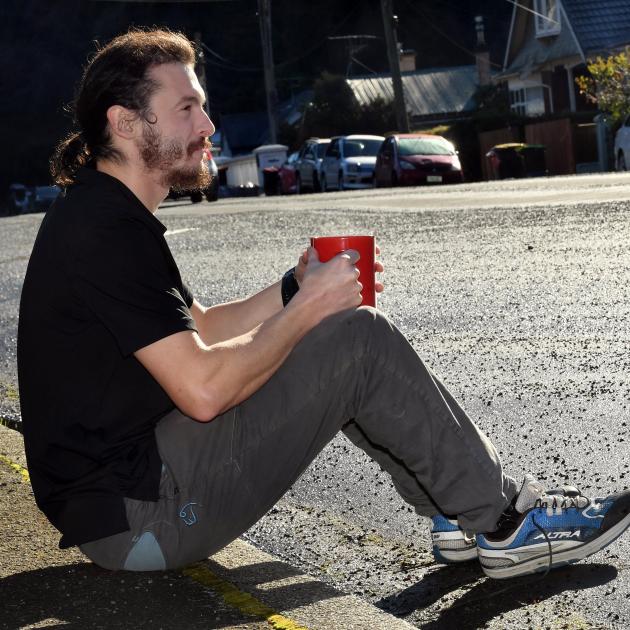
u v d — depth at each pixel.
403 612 2.98
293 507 3.94
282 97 88.00
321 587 2.98
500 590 3.06
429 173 31.05
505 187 20.83
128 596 2.92
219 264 11.53
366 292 2.96
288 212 19.12
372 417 2.93
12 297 10.23
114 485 2.82
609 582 3.04
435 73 69.00
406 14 95.12
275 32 94.44
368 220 15.60
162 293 2.78
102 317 2.74
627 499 3.08
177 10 93.81
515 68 52.69
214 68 93.50
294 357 2.86
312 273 2.88
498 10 96.50
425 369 2.93
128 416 2.83
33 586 3.01
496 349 6.14
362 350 2.85
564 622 2.81
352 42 90.06
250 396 2.87
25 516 3.59
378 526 3.68
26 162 88.69
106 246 2.74
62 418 2.83
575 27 46.00
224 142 81.00
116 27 93.12
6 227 21.98
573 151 35.31
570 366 5.58
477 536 3.08
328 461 4.45
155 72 2.83
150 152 2.86
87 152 2.95
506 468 4.11
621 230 11.32
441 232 12.80
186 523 2.85
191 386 2.74
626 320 6.65
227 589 2.96
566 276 8.55
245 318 3.51
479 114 43.19
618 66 32.34
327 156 36.78
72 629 2.73
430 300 7.94
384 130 59.75
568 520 3.04
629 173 21.62
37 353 2.84
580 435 4.42
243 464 2.84
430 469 2.97
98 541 2.88
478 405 5.02
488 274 9.02
